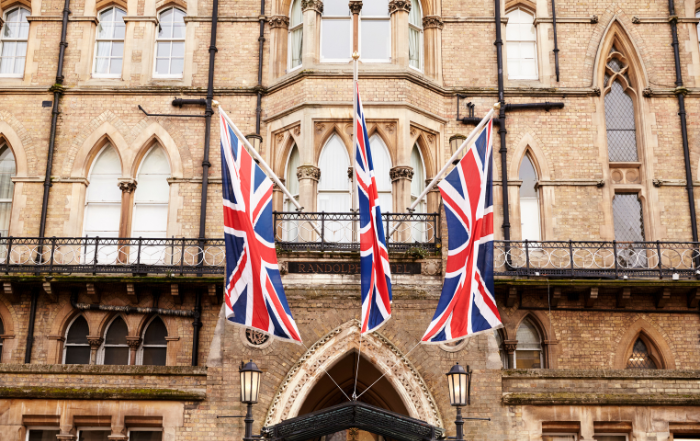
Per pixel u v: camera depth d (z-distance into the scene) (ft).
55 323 61.05
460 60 67.97
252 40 68.49
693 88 67.26
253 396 41.14
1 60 69.56
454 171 48.55
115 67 69.41
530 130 66.44
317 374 48.78
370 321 45.50
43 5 69.51
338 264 50.88
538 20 68.95
